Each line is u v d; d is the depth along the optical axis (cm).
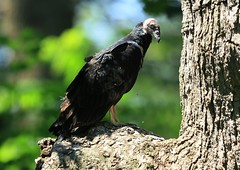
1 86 1823
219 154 935
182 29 985
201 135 953
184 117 984
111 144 999
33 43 1908
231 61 919
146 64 2608
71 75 1844
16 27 2134
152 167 958
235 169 926
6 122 1858
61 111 1079
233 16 918
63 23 2152
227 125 931
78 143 1017
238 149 924
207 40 937
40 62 1986
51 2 2138
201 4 947
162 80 2556
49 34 2128
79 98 1084
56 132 1076
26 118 1825
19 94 1800
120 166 971
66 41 1912
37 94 1786
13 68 1912
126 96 1923
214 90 938
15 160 1678
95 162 984
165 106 2298
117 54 1145
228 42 920
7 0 2162
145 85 2511
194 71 960
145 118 2117
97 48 2148
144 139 994
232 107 928
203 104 952
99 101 1102
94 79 1109
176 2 1388
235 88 924
